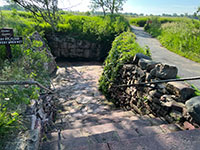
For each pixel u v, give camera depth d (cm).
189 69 563
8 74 375
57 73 844
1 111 254
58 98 577
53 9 366
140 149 200
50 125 366
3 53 471
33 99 328
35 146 207
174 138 217
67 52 1191
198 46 830
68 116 455
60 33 1132
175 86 321
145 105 398
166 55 788
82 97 600
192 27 1151
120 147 204
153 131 262
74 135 283
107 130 298
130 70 493
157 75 376
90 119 428
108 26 1252
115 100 563
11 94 291
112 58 643
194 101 274
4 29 438
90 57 1235
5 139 213
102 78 709
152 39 1350
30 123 255
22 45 532
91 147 207
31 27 902
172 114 306
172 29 1462
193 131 229
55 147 223
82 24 1268
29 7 361
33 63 509
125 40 686
